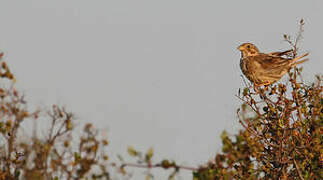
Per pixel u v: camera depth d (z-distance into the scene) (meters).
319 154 12.37
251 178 11.15
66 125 8.04
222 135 8.37
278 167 12.70
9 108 8.23
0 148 8.56
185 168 7.81
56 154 7.96
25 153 8.11
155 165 7.66
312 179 12.38
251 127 13.13
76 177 7.87
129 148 7.66
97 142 7.91
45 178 8.02
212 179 8.45
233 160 8.30
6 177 8.55
